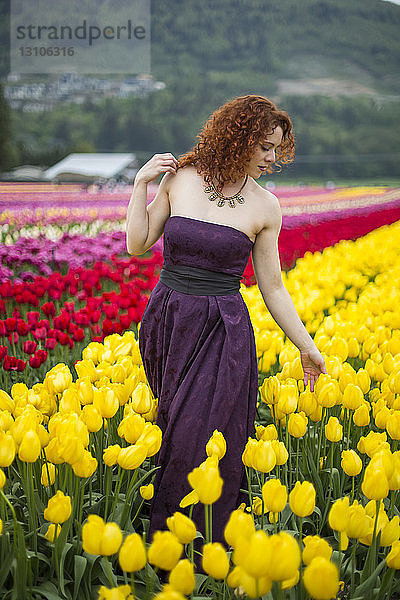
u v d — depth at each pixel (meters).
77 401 3.10
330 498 3.59
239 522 2.13
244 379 3.37
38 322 5.57
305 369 3.71
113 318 5.91
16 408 3.04
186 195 3.48
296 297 6.43
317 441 3.91
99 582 2.97
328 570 1.96
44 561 2.84
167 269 3.50
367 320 5.45
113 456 2.81
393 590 2.98
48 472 2.99
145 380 3.97
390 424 3.12
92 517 2.22
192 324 3.37
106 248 11.86
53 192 30.45
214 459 2.47
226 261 3.39
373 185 45.44
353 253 10.55
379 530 2.68
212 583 2.74
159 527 3.34
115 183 37.44
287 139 3.49
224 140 3.37
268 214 3.51
